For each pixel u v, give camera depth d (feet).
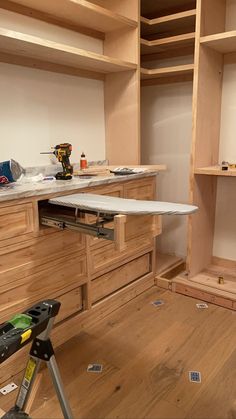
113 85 9.18
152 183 8.60
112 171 8.13
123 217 4.87
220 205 9.82
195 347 6.75
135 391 5.62
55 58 7.43
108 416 5.14
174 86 10.08
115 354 6.57
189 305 8.40
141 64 10.71
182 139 10.26
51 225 5.90
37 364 4.02
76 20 7.98
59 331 6.79
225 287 8.59
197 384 5.74
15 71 7.09
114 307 8.12
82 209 5.64
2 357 3.20
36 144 7.75
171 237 11.10
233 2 8.64
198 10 7.66
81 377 5.95
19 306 5.83
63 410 4.25
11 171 6.26
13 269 5.65
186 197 10.52
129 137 9.17
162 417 5.11
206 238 9.68
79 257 6.90
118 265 8.04
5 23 6.81
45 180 6.91
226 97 9.11
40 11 7.34
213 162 9.26
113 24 8.29
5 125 7.06
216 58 8.63
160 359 6.40
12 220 5.49
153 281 9.43
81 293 7.27
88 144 9.14
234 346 6.77
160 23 9.06
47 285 6.33
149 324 7.58
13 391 5.64
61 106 8.21
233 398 5.44
